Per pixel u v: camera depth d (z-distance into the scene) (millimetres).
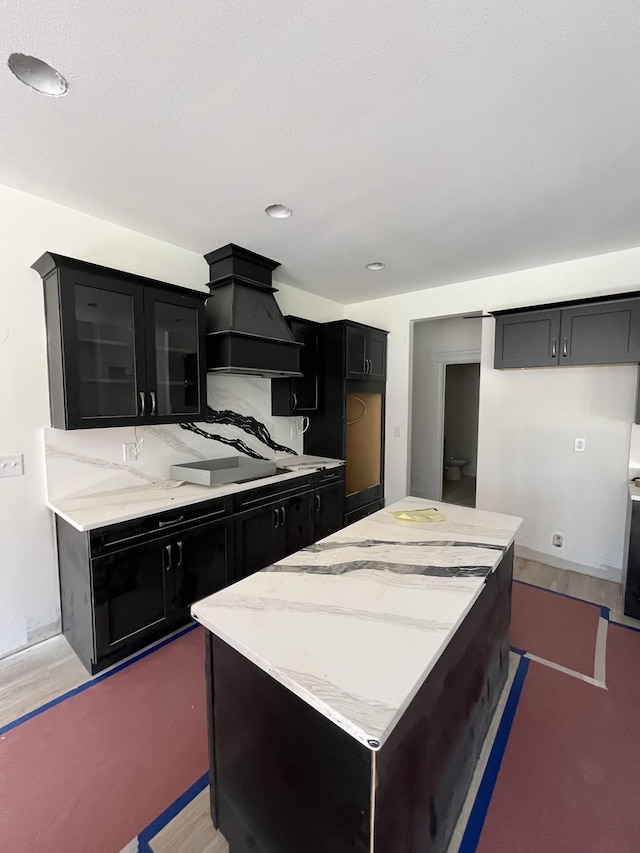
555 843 1314
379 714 828
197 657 2232
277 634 1116
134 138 1678
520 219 2426
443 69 1308
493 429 3637
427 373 5352
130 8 1106
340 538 1844
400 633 1121
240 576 2797
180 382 2641
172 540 2352
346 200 2199
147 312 2406
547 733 1746
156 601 2299
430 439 5383
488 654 1694
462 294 3746
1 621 2207
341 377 3760
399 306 4191
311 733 991
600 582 3113
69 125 1591
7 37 1183
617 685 2031
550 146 1725
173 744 1689
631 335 2701
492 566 1547
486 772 1565
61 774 1552
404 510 2258
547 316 3010
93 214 2377
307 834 1029
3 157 1812
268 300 3158
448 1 1079
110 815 1401
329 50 1239
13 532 2225
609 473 3121
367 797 886
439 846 1247
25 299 2199
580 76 1331
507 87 1384
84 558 2041
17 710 1859
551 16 1122
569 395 3258
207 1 1084
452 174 1946
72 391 2115
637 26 1142
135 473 2707
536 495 3463
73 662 2191
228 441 3326
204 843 1319
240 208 2295
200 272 3023
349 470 4023
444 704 1239
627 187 2059
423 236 2678
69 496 2412
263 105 1479
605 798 1463
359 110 1508
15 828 1359
